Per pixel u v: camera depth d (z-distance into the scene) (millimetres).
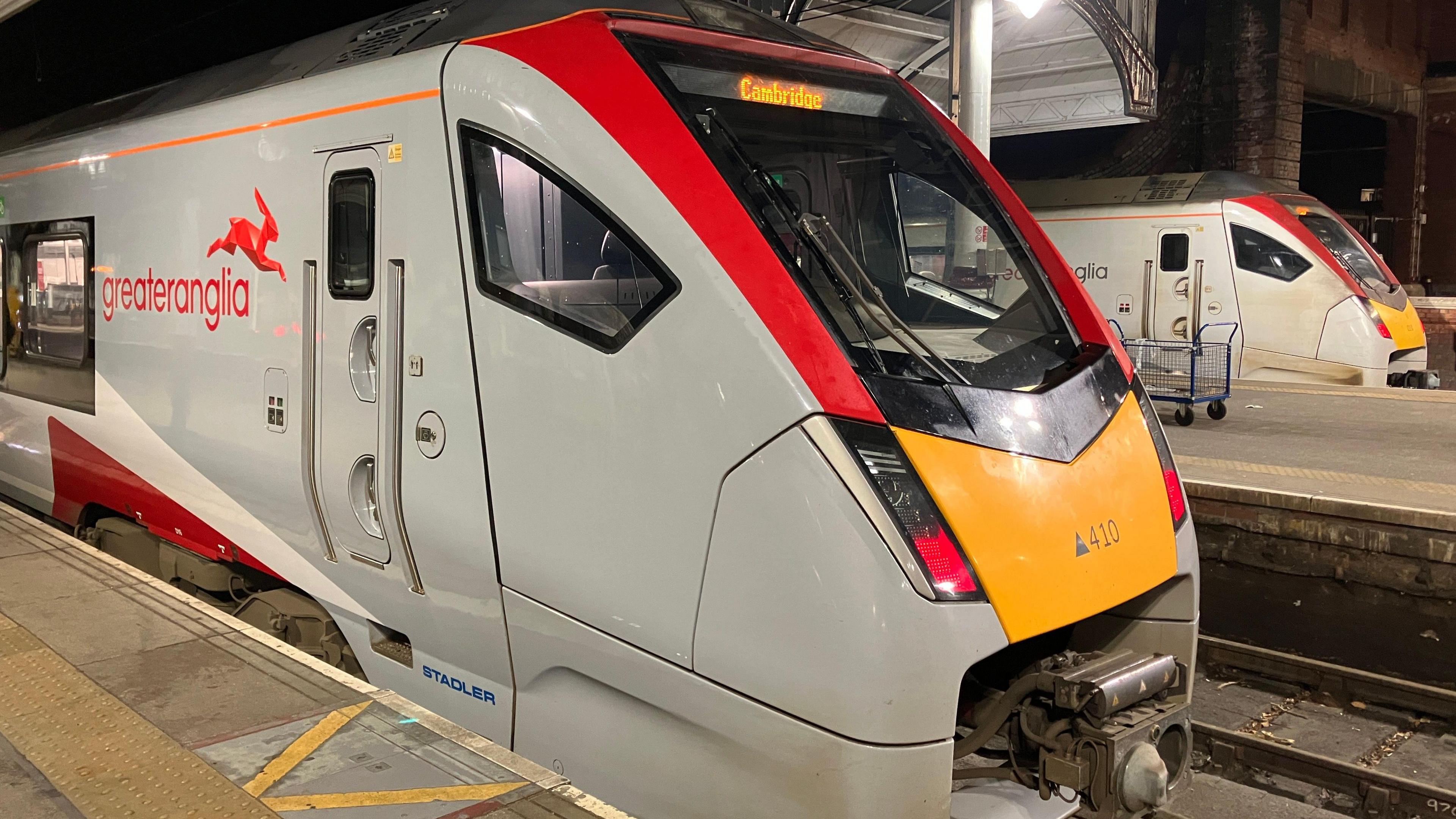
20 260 6336
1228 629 5684
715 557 2793
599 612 3061
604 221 3029
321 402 3953
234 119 4383
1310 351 12367
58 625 3990
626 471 2971
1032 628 2805
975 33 9453
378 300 3672
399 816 2592
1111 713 3033
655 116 3045
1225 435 8250
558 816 2600
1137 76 13281
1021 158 22859
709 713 2844
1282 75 17703
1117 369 3473
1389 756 4504
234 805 2648
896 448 2699
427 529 3547
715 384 2793
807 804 2684
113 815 2615
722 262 2832
